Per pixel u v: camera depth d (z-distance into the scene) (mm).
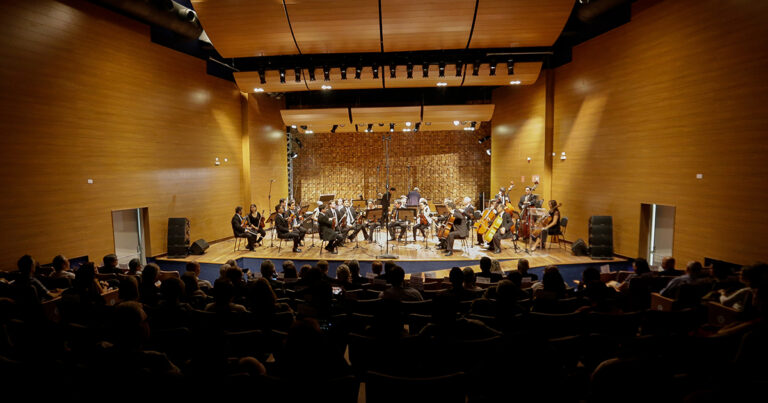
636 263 6352
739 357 2785
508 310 3832
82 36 9133
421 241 13273
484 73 11992
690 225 8633
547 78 12883
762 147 7215
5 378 2639
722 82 7879
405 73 12164
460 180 18344
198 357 2982
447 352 3189
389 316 3682
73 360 3588
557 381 2727
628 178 10266
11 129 7863
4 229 7793
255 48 10930
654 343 3125
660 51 9258
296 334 2402
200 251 11375
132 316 2688
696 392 2109
